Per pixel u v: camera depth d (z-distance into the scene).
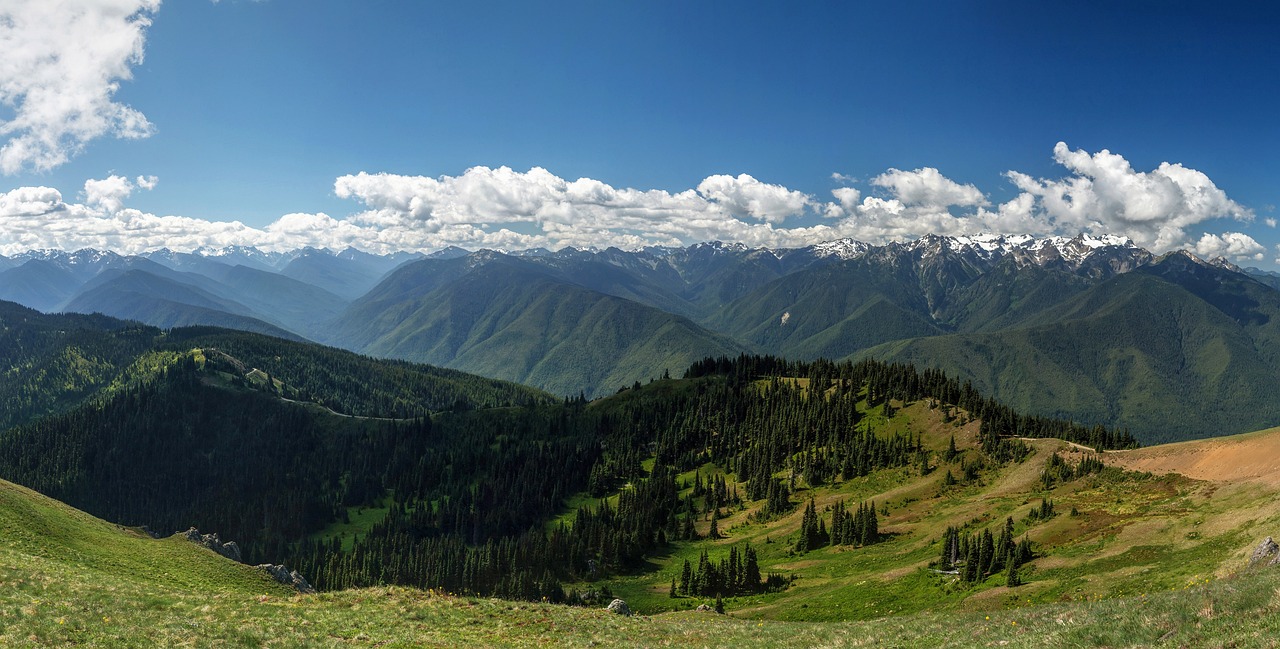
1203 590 31.42
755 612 112.31
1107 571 78.06
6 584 41.84
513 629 46.88
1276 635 21.94
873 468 196.25
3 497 73.44
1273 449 101.88
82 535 73.12
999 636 33.00
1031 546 99.69
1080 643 27.59
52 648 32.38
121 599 43.41
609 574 172.88
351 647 38.78
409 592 54.31
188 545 83.00
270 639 38.47
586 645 43.31
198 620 40.66
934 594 95.06
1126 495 111.94
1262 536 65.81
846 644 39.19
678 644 45.28
